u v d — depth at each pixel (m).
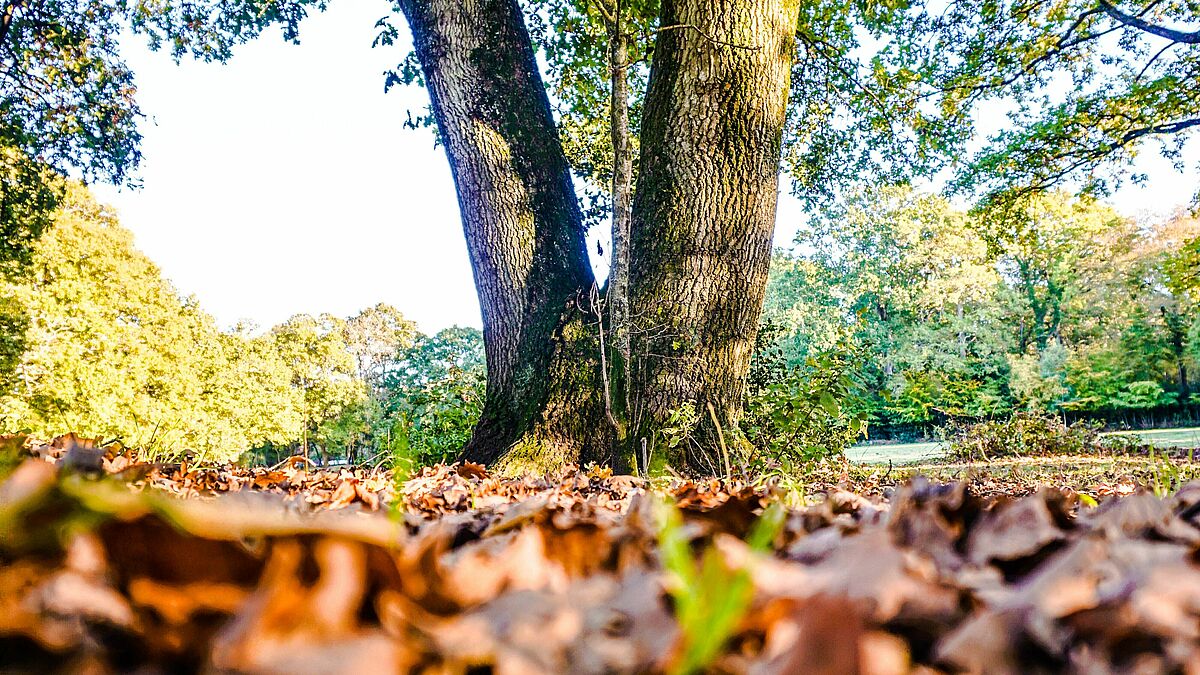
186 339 30.88
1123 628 0.49
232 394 32.84
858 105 10.95
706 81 5.85
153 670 0.39
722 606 0.39
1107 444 17.52
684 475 5.32
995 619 0.49
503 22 6.54
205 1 11.05
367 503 2.05
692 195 5.78
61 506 0.44
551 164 6.50
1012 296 42.19
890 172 11.57
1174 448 14.82
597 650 0.43
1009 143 15.91
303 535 0.45
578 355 5.94
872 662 0.43
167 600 0.44
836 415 5.95
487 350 6.40
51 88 12.72
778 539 0.91
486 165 6.32
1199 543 0.74
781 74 6.07
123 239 29.22
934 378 8.83
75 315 22.06
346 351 48.75
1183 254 21.20
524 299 6.20
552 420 5.84
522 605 0.50
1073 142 15.57
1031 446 17.44
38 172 13.42
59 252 25.41
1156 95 14.61
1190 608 0.51
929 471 10.45
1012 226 17.06
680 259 5.74
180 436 4.82
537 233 6.30
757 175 5.91
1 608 0.39
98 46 12.50
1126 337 39.03
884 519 1.08
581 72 10.23
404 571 0.50
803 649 0.39
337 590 0.42
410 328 51.56
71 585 0.41
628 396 5.62
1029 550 0.75
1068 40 14.01
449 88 6.43
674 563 0.51
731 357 5.75
